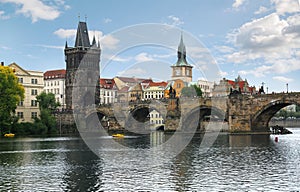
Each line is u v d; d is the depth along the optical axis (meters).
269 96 148.50
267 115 156.88
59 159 77.12
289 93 143.50
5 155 84.81
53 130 190.00
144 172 60.91
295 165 67.44
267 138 131.50
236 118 155.62
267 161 72.38
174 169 63.59
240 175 58.28
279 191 48.72
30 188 50.66
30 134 174.62
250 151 89.12
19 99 159.00
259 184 52.28
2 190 49.66
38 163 71.62
